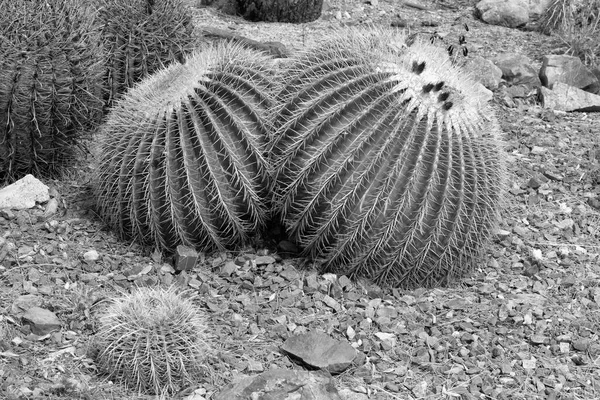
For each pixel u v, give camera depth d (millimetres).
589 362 4871
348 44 5242
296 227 5207
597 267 5750
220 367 4500
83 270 5156
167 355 4273
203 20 8938
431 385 4574
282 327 4828
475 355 4828
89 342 4527
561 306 5324
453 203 5000
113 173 5250
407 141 4875
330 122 4969
